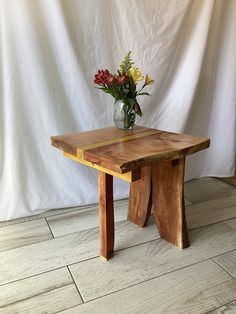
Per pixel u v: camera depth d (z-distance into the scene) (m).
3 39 1.51
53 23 1.59
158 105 2.01
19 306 1.13
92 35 1.69
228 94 2.24
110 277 1.28
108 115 1.87
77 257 1.42
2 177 1.71
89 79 1.75
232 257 1.42
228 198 2.08
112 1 1.69
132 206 1.71
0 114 1.62
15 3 1.49
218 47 2.13
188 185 2.32
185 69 2.02
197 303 1.14
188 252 1.46
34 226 1.71
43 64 1.62
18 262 1.39
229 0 2.04
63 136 1.49
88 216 1.83
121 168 1.07
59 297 1.17
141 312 1.10
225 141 2.37
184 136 1.45
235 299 1.16
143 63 1.87
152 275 1.29
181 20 1.89
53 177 1.83
